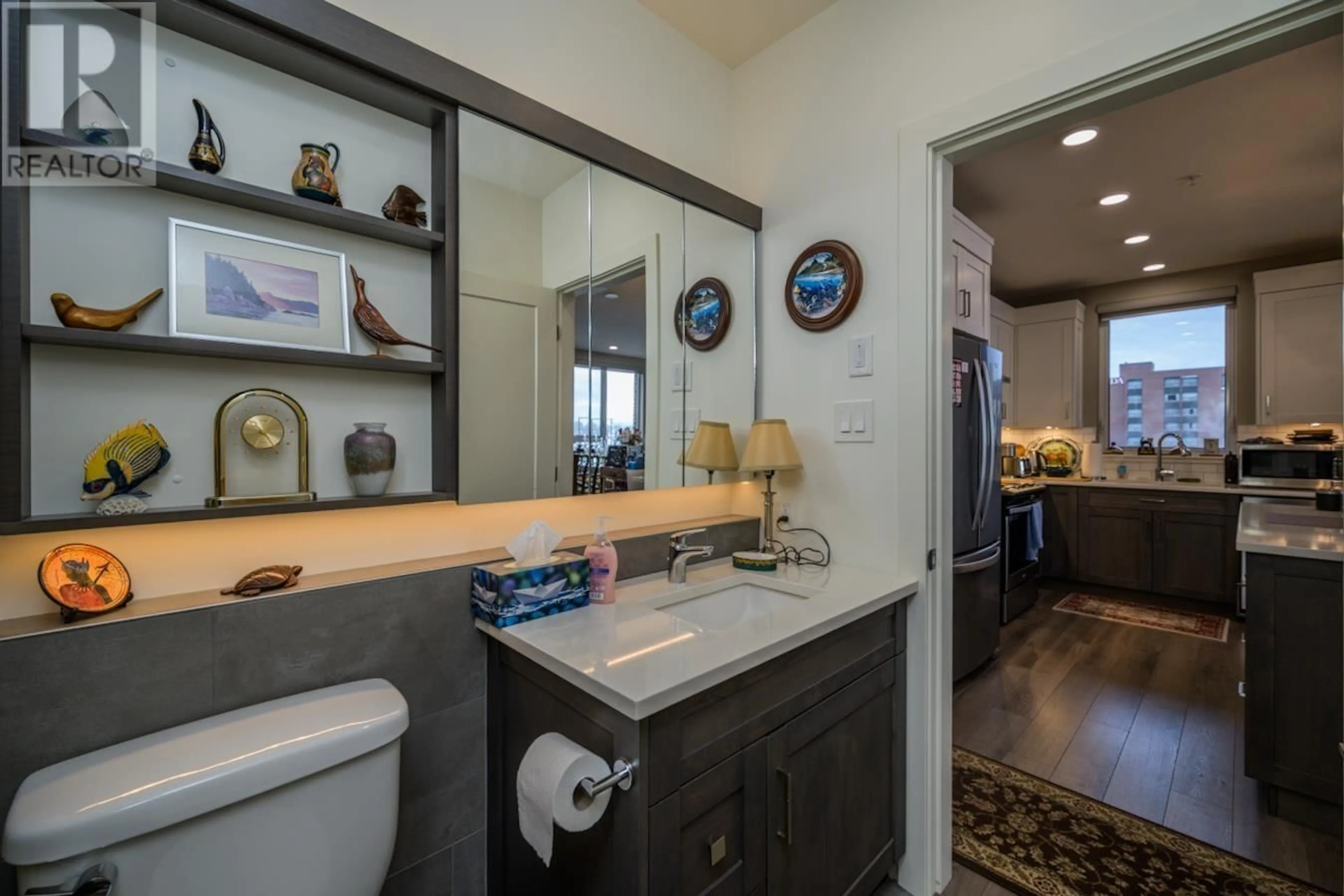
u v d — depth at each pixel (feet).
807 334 6.02
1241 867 5.29
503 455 4.44
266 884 2.77
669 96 6.04
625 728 3.04
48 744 2.70
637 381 5.45
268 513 3.26
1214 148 8.18
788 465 5.69
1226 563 12.67
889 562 5.35
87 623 2.81
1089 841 5.68
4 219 2.59
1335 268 12.13
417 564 4.16
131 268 3.05
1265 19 3.55
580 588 4.35
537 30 4.89
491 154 4.30
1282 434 13.38
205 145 3.18
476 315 4.24
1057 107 4.42
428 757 3.98
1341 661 5.64
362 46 3.53
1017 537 12.45
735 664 3.38
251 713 3.13
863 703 4.57
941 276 5.14
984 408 9.32
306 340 3.60
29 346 2.78
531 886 3.94
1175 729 7.75
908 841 5.12
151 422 3.14
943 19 4.98
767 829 3.69
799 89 6.12
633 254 5.37
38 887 2.30
